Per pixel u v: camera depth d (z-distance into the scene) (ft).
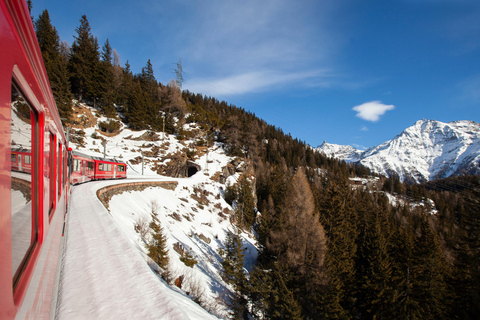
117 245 25.45
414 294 69.00
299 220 69.72
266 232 94.22
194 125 266.16
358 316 71.56
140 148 187.52
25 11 5.61
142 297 15.55
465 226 75.92
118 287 16.79
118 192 81.51
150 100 238.07
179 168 194.59
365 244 85.51
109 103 205.26
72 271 19.10
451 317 64.90
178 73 273.54
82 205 45.34
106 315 13.42
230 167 213.46
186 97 412.98
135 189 98.99
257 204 203.92
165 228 79.71
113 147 177.06
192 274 60.18
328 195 101.09
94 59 204.85
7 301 5.04
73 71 191.83
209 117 290.15
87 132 173.99
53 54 172.55
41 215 9.20
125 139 192.85
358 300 73.15
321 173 378.53
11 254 5.50
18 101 6.13
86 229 30.78
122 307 14.30
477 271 65.77
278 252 73.20
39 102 8.45
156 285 17.22
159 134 219.61
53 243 13.26
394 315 61.57
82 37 205.36
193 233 97.30
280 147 400.47
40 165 8.93
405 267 74.13
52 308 13.97
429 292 69.82
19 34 5.47
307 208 69.67
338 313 57.88
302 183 73.20
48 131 11.00
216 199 163.22
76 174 70.28
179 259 63.41
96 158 93.40
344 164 472.03
